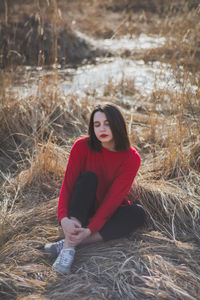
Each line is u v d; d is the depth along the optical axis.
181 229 2.79
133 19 9.39
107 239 2.54
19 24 7.32
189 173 3.26
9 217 2.80
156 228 2.79
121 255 2.41
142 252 2.44
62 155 3.46
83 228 2.36
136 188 3.02
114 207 2.50
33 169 3.32
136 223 2.58
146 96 5.03
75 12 10.51
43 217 2.85
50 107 4.22
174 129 3.75
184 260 2.41
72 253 2.35
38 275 2.29
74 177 2.62
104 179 2.65
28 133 3.96
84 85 5.58
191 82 3.92
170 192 3.03
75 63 7.14
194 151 3.46
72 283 2.20
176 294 2.11
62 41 7.46
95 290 2.13
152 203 2.96
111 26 9.34
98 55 7.64
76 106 4.40
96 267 2.32
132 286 2.15
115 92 5.30
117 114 2.43
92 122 2.50
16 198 3.12
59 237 2.65
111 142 2.53
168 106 4.29
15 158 3.73
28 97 4.26
